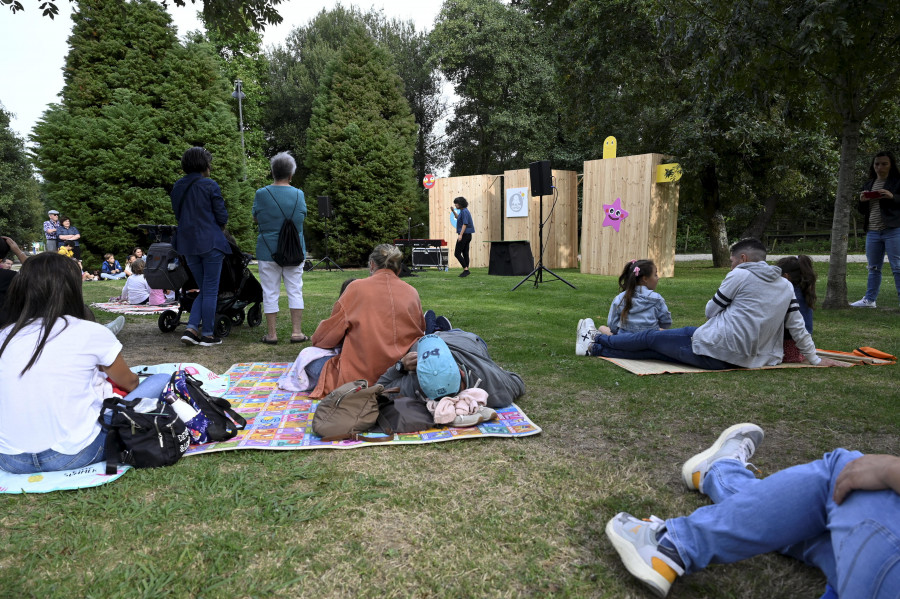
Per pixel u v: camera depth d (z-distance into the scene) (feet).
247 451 9.27
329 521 7.01
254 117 93.91
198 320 18.04
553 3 38.09
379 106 68.95
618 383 13.21
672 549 5.54
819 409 11.12
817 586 5.75
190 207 17.37
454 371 10.63
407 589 5.72
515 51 86.99
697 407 11.38
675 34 23.49
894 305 24.61
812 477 5.08
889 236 23.16
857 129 23.43
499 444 9.56
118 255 51.39
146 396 9.23
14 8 23.31
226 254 18.30
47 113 49.19
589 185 44.83
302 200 18.28
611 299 27.84
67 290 8.20
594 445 9.50
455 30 86.12
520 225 53.06
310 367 12.75
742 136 40.75
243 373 14.65
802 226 95.86
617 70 50.98
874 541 4.15
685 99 48.19
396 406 10.37
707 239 98.32
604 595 5.63
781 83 22.71
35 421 7.84
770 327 14.23
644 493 7.71
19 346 7.88
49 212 44.45
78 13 50.90
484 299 28.43
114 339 8.53
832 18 18.03
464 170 109.19
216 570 6.00
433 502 7.48
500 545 6.49
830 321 20.97
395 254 12.85
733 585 5.78
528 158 85.56
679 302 26.40
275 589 5.69
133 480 8.09
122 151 49.60
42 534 6.70
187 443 8.98
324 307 26.48
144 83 52.29
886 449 9.17
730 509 5.44
